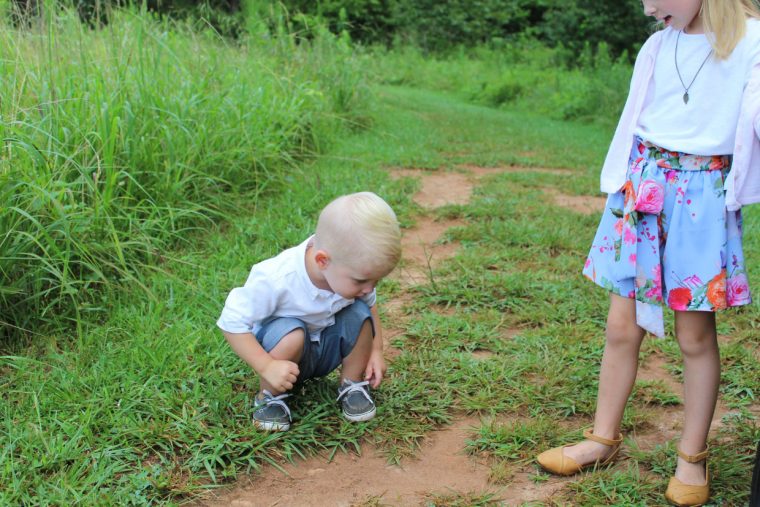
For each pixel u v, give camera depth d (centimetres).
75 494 216
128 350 301
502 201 585
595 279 237
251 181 548
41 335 322
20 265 336
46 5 477
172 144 474
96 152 384
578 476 242
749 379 301
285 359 254
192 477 231
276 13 1005
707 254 214
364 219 232
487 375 299
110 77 481
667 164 218
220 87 605
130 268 386
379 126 975
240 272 398
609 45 2088
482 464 249
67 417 257
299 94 747
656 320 222
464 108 1520
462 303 385
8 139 342
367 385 274
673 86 218
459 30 2683
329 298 255
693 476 226
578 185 676
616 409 241
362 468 246
